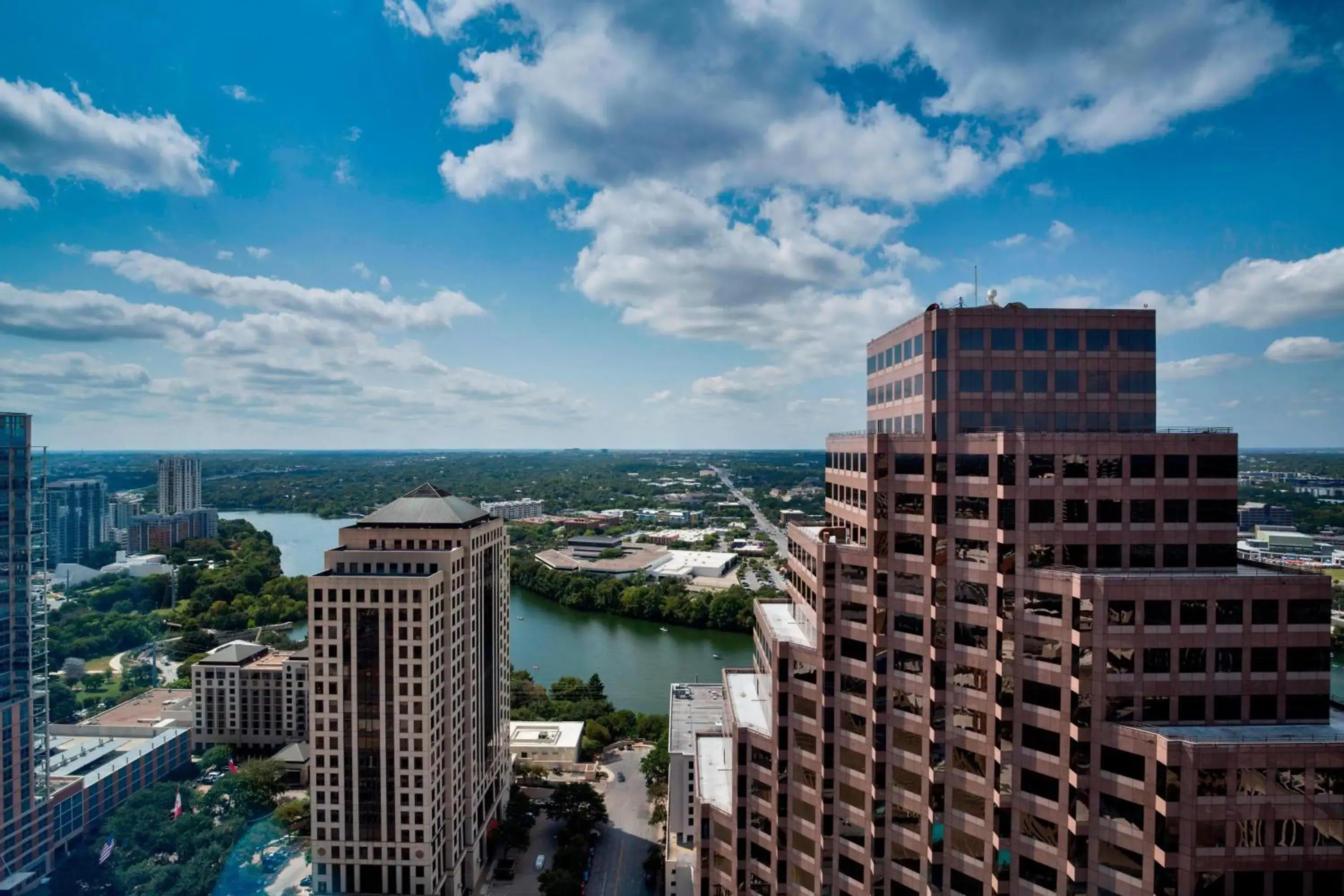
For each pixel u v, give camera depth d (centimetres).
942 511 7331
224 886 14400
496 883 15488
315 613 13475
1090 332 7500
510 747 18838
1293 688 6166
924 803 7462
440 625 14012
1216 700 6181
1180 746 5675
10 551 14800
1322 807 5600
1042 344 7488
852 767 8144
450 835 14262
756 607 10850
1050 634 6525
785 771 8775
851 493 8662
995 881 6881
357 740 13512
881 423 9012
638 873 15588
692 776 13412
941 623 7312
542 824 17850
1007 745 6812
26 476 15175
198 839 14888
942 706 7306
